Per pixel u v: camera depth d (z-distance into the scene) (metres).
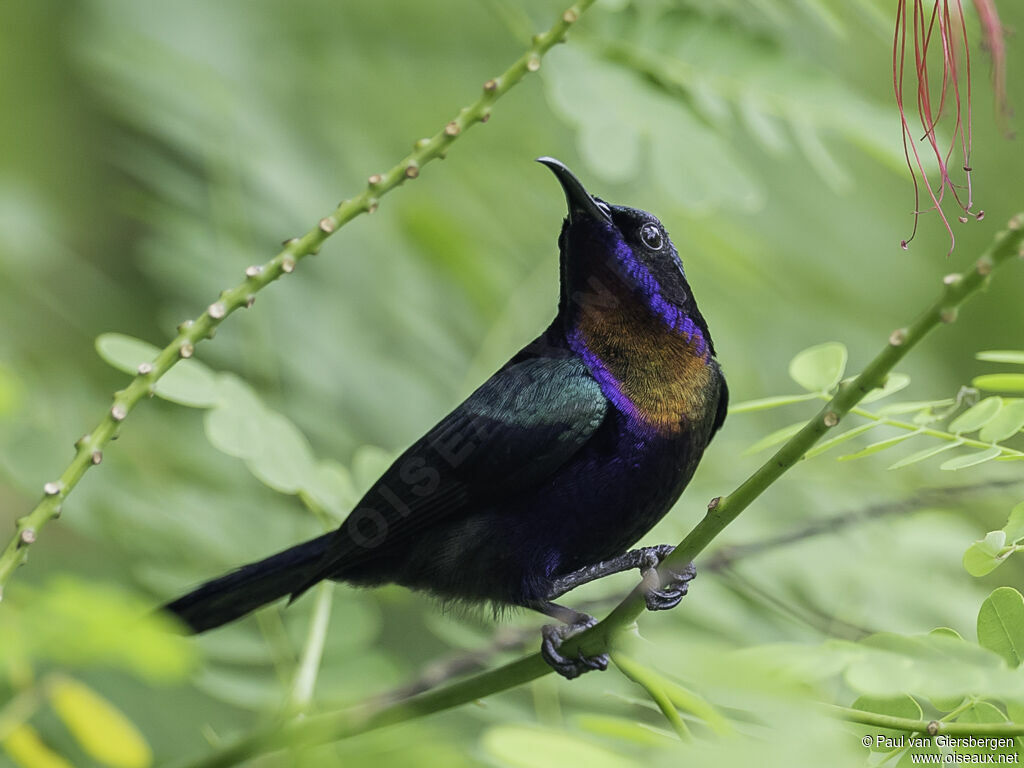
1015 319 12.77
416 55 11.68
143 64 10.73
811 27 10.04
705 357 8.24
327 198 10.70
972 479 8.84
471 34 11.75
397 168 6.35
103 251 10.99
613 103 8.16
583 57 8.30
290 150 10.77
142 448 9.16
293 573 8.05
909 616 8.19
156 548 8.51
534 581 8.06
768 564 8.31
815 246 12.01
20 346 9.90
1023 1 11.87
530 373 8.09
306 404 9.62
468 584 8.16
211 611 8.00
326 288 10.20
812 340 11.57
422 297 10.53
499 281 10.70
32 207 10.88
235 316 9.74
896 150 8.51
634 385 7.97
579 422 7.92
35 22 11.48
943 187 5.71
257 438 7.40
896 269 12.41
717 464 9.59
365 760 5.58
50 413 8.79
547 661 6.46
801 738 4.22
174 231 10.04
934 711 6.34
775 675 4.36
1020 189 13.02
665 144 8.16
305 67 11.34
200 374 7.47
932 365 12.30
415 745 5.67
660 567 5.75
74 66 11.23
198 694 8.21
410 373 10.12
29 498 8.45
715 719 4.75
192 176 10.34
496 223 11.05
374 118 11.36
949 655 4.62
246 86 10.99
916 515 8.66
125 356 7.23
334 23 11.57
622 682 7.93
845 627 7.94
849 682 4.32
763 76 8.50
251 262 10.09
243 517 8.91
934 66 10.04
